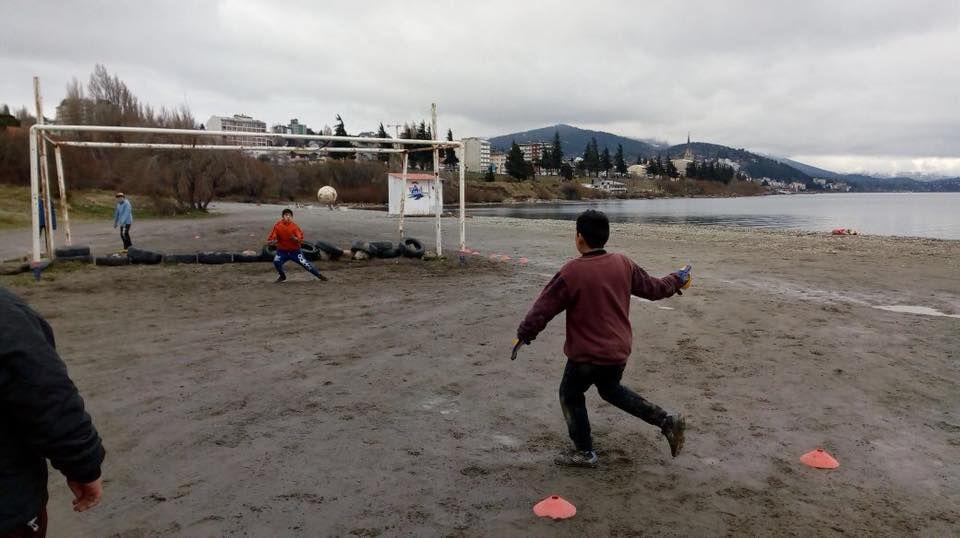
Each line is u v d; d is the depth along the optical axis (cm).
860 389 570
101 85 6994
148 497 371
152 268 1412
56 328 809
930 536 329
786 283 1195
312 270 1231
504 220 3816
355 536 330
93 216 3469
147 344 729
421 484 389
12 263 1346
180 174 4131
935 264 1490
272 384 583
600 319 381
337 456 429
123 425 481
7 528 178
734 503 365
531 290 1125
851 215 5778
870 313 906
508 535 330
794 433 470
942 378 602
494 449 443
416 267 1449
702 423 489
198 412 510
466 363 655
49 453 183
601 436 466
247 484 388
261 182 7494
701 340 749
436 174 1602
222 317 888
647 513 353
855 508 359
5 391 175
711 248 1902
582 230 395
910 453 436
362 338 764
